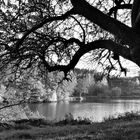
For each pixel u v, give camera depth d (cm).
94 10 370
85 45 454
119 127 1481
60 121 2448
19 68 576
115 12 574
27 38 536
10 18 539
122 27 356
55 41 531
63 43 561
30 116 2944
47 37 553
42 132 1625
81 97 10075
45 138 1348
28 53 539
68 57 623
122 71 582
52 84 704
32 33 545
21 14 549
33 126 2167
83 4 373
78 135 1348
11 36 538
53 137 1364
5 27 539
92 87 9544
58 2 595
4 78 612
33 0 555
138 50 354
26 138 1406
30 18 568
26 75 648
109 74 685
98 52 672
